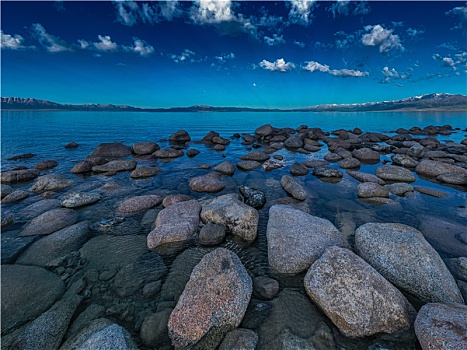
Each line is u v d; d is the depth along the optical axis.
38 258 5.75
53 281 4.99
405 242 5.01
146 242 6.44
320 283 4.30
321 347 3.58
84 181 11.84
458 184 11.10
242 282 4.32
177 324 3.76
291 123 50.62
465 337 2.99
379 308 3.78
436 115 77.69
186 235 6.54
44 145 21.78
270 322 4.00
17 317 4.11
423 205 8.80
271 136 28.00
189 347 3.59
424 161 13.41
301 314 4.13
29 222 7.48
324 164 15.38
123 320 4.13
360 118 68.00
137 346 3.67
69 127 37.50
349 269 4.26
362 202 9.20
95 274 5.24
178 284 4.98
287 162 16.33
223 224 6.82
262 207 8.77
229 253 4.84
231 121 56.84
